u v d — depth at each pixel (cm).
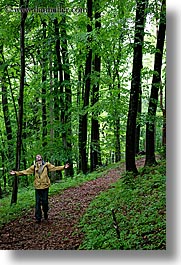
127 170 1208
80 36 1330
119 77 2073
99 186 1350
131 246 675
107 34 1256
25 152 1991
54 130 1825
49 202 1254
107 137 2275
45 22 1634
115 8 1222
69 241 815
